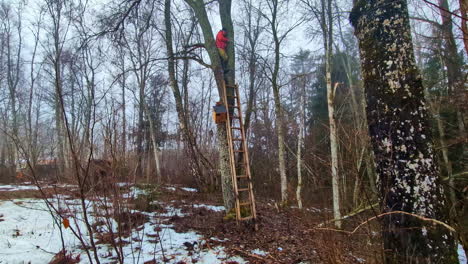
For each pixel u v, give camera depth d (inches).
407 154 91.8
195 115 690.8
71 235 205.3
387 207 95.9
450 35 207.5
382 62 99.1
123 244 189.6
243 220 251.3
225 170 282.0
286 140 693.3
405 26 98.2
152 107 812.0
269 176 618.5
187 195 366.3
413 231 88.2
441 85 361.1
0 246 180.4
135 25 349.1
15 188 321.7
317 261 175.9
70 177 140.2
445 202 91.4
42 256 167.9
